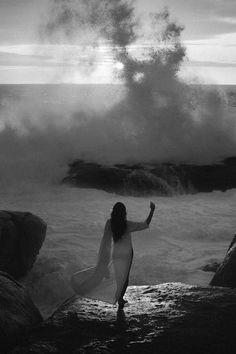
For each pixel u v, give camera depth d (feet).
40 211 43.04
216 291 20.85
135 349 15.47
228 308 18.79
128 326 17.24
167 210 43.06
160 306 19.13
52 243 32.89
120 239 18.62
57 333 16.74
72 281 19.90
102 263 19.22
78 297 20.07
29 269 28.14
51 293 24.94
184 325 17.26
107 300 19.39
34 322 18.13
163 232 36.19
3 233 26.96
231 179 56.18
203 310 18.63
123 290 18.84
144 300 19.86
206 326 17.13
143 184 52.85
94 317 18.06
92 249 32.07
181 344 15.81
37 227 28.66
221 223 38.78
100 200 48.21
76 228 36.81
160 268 27.81
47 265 28.04
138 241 34.30
